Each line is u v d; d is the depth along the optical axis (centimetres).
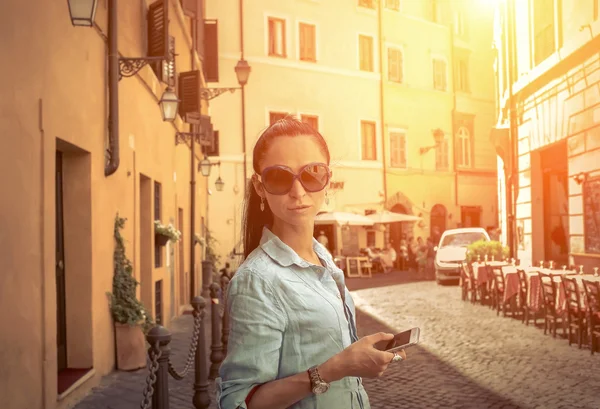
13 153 466
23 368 477
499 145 1778
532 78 1548
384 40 2995
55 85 563
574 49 1302
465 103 3278
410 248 2602
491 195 3341
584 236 1302
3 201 446
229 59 2572
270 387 142
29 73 500
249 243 178
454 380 680
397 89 3022
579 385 634
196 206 1786
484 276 1355
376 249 2691
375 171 2908
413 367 755
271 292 148
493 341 916
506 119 1816
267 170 158
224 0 2580
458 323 1111
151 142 1031
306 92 2727
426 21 3159
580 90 1307
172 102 934
